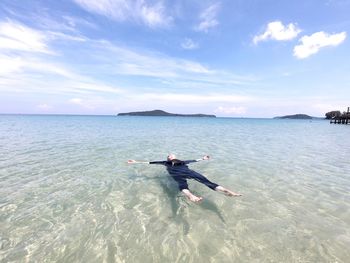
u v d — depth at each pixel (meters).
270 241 4.69
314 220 5.60
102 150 15.19
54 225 5.30
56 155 13.30
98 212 5.98
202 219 5.62
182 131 33.69
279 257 4.18
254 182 8.61
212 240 4.73
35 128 34.84
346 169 10.75
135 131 31.89
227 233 5.00
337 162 12.33
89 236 4.87
